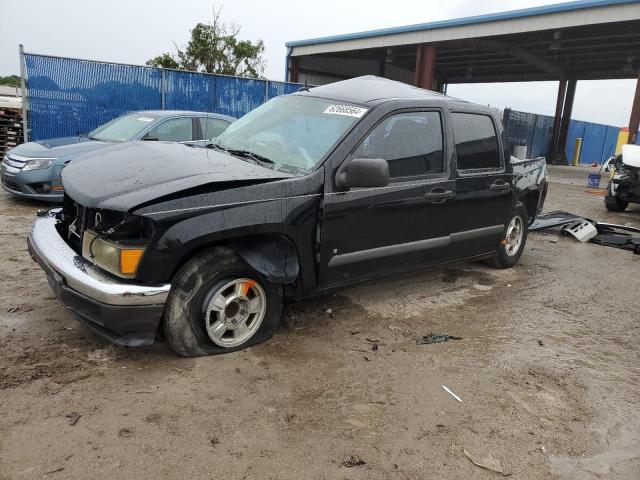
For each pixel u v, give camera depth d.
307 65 29.80
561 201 13.86
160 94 14.49
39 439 2.64
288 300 4.14
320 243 3.88
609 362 4.02
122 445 2.64
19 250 5.71
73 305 3.29
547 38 22.28
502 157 5.54
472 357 3.92
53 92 12.75
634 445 2.98
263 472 2.53
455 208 4.92
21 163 7.78
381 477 2.56
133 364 3.42
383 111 4.22
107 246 3.22
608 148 39.50
